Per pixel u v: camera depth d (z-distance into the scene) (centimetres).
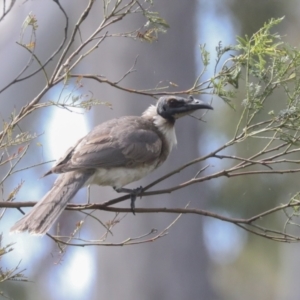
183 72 1430
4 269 1116
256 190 1670
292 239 808
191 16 1448
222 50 829
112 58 1408
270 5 1600
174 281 1427
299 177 1638
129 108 1399
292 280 1861
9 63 1382
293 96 811
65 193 853
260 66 805
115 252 1426
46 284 1669
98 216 1413
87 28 1445
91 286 1697
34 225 795
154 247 1423
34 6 1413
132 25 1397
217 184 1689
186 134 1447
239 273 1939
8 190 1426
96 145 916
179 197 1426
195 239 1445
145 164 958
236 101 1572
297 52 803
